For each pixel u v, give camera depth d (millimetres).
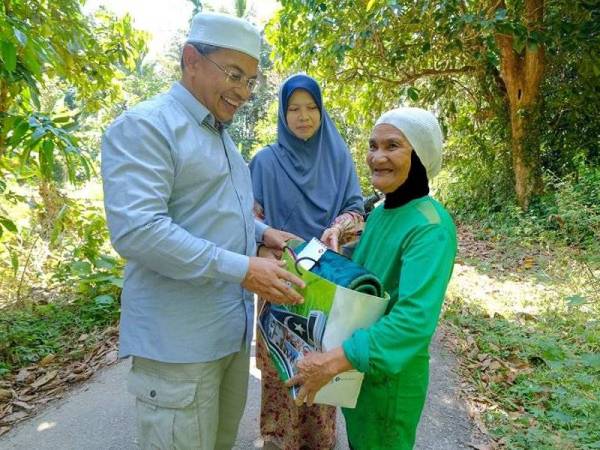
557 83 8391
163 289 1602
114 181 1441
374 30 6824
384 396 1604
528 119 8422
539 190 8508
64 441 2682
